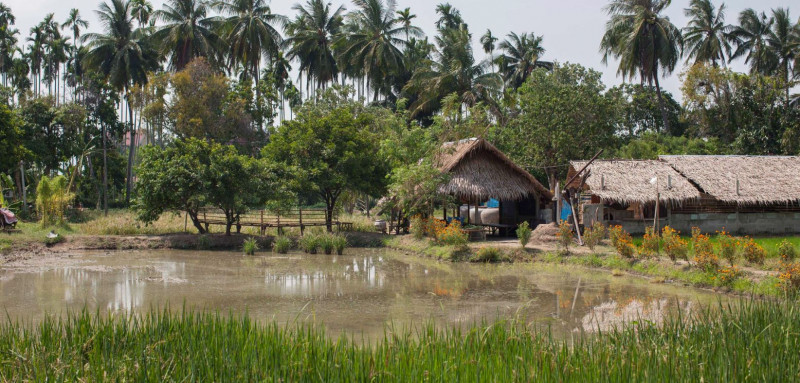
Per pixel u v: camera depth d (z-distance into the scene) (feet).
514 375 18.29
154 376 18.71
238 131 136.46
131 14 157.79
